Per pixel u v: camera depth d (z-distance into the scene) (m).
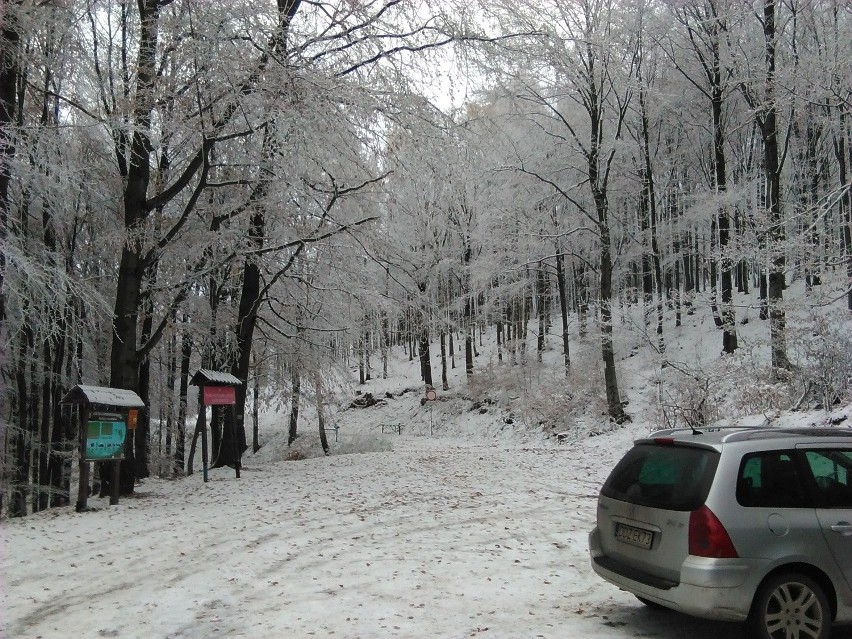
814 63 17.16
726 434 4.79
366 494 11.55
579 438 21.77
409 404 40.59
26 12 10.09
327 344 19.23
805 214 15.95
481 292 31.30
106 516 9.58
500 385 32.94
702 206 24.11
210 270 14.20
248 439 33.31
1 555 7.17
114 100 12.51
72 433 16.50
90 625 4.91
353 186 14.38
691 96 26.27
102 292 14.95
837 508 4.50
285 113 11.30
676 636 4.64
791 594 4.29
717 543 4.20
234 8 10.62
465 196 22.89
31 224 13.48
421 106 12.77
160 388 18.95
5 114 10.36
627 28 22.17
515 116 21.59
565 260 30.31
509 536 8.08
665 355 21.17
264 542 7.78
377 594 5.66
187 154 13.92
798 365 15.64
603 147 22.44
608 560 5.09
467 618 5.01
